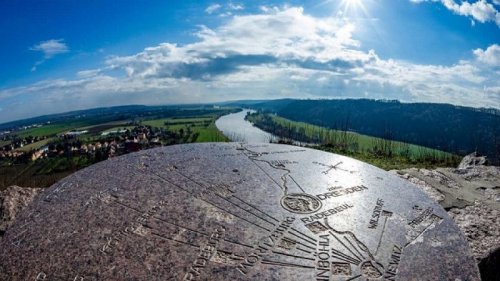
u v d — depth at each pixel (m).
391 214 5.08
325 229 4.60
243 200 5.28
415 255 4.13
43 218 4.64
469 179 8.72
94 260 3.81
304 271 3.77
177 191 5.47
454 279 3.78
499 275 5.14
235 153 7.54
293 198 5.43
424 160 17.91
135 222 4.55
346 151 19.23
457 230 4.73
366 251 4.17
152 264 3.77
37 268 3.71
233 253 4.01
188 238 4.25
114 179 5.89
